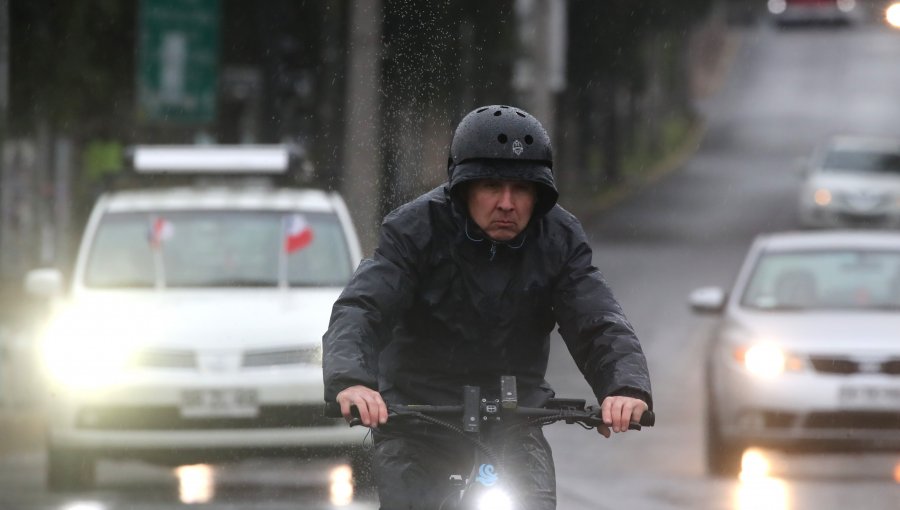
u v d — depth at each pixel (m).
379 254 13.73
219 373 27.44
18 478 30.16
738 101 184.88
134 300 29.22
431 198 13.81
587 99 118.31
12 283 53.75
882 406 30.73
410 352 14.17
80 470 27.97
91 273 30.27
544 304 14.03
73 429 27.58
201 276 30.11
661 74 155.00
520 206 13.54
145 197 32.03
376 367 13.72
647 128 153.25
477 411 12.73
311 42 65.69
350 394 12.55
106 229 31.08
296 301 28.95
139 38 52.69
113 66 56.12
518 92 77.69
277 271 30.14
